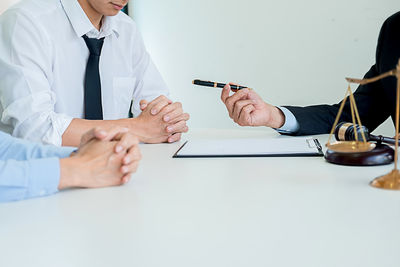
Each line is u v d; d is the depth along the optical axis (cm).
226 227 52
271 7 315
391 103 138
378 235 49
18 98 130
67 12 156
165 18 375
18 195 67
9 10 145
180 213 58
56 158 72
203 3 349
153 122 129
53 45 151
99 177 73
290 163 89
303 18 302
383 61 140
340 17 286
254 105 130
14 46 137
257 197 65
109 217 58
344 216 55
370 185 70
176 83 378
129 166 74
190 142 120
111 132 79
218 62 349
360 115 142
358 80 74
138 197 67
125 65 179
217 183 74
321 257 44
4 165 68
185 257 45
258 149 103
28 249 48
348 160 85
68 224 56
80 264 44
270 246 46
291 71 313
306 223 53
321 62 298
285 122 133
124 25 179
